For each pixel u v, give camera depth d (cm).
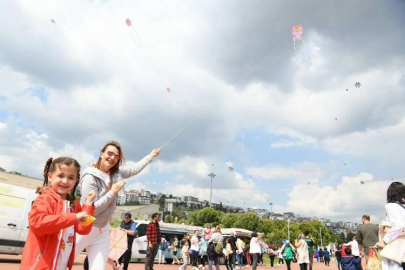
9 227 1212
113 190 384
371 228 940
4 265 1140
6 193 1245
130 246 1089
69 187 306
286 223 9819
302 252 1229
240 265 2034
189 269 1797
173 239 2481
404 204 471
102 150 423
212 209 9125
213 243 1354
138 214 7950
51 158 317
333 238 12900
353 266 1029
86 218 285
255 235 1508
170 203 18688
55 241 280
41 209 273
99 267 380
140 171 496
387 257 452
